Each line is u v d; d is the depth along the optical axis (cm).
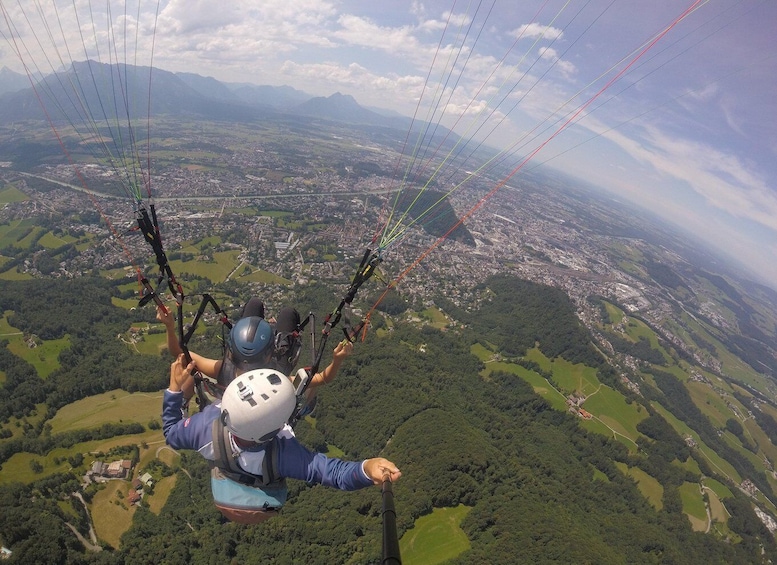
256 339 467
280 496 417
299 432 5903
